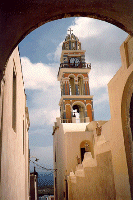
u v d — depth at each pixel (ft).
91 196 33.76
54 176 84.64
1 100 12.80
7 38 13.38
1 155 12.60
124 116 24.58
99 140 31.50
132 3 13.74
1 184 12.84
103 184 29.14
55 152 85.10
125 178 23.15
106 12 15.46
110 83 28.53
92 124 67.05
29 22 14.56
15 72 23.17
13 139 19.72
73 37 108.99
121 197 23.86
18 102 26.11
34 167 69.00
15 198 21.35
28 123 58.59
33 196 65.77
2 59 13.30
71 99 93.91
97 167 31.42
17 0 12.41
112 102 27.63
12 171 18.94
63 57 100.73
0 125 12.42
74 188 45.83
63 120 90.33
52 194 137.80
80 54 101.71
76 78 97.91
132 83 23.72
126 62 23.91
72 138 64.85
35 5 13.39
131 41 23.27
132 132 24.12
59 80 107.55
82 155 66.08
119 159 24.73
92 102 95.14
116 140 25.77
